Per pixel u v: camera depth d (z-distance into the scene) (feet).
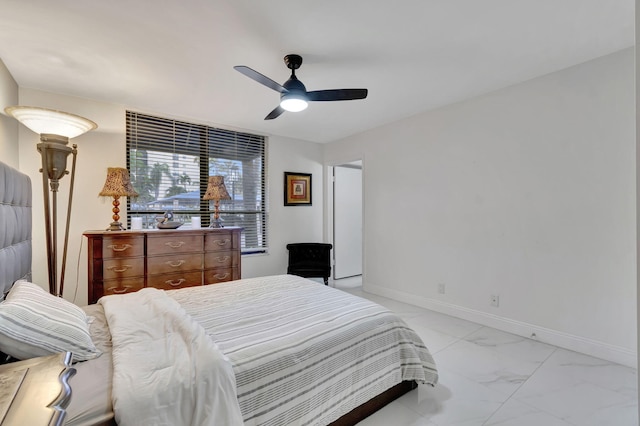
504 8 5.82
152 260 9.56
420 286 12.19
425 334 9.43
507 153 9.52
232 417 3.53
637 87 2.56
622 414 5.67
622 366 7.37
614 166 7.55
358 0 5.53
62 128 7.30
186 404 3.40
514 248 9.41
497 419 5.58
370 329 5.71
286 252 15.52
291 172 15.70
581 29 6.52
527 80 9.02
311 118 12.51
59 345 4.00
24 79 8.63
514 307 9.42
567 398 6.17
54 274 7.60
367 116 12.32
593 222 7.89
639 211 2.53
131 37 6.63
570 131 8.25
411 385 6.47
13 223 5.66
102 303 6.40
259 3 5.57
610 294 7.64
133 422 3.04
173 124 12.15
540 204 8.84
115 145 10.67
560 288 8.48
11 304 4.03
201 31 6.44
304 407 4.54
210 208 13.12
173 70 8.20
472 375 7.07
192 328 4.69
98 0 5.42
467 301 10.64
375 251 14.15
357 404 5.30
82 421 2.95
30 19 5.95
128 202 11.05
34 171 9.25
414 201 12.35
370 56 7.54
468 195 10.55
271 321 5.57
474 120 10.32
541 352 8.18
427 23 6.26
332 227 17.15
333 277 17.11
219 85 9.18
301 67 8.06
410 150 12.45
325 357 4.91
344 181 17.66
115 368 3.65
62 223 9.83
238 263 11.41
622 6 5.77
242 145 14.17
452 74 8.59
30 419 2.20
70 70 8.13
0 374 2.96
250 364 4.19
